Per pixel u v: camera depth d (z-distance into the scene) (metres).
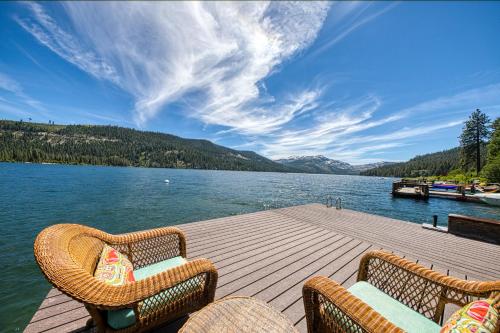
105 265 1.44
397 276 1.75
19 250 6.98
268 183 46.91
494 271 3.05
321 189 36.53
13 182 25.42
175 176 53.69
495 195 18.98
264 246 3.77
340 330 1.19
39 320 1.79
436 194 21.89
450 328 0.95
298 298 2.23
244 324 1.14
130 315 1.25
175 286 1.32
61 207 14.34
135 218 12.59
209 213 14.72
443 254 3.63
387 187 43.16
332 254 3.45
